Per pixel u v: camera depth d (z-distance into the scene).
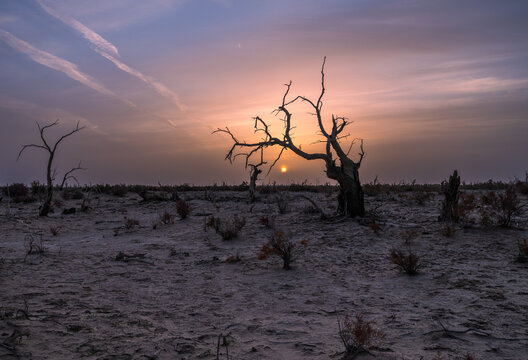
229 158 14.70
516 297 5.89
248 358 4.10
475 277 7.12
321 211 14.79
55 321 4.89
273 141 14.12
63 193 26.23
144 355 4.08
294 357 4.12
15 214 18.41
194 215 18.17
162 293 6.71
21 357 3.84
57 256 9.62
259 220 15.67
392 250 8.47
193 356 4.12
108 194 27.48
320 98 14.06
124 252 10.60
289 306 6.01
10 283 6.75
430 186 25.88
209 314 5.63
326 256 9.56
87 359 3.92
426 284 6.91
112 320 5.15
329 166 14.37
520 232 10.71
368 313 5.55
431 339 4.48
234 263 9.12
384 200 19.58
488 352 4.09
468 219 12.65
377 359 3.96
